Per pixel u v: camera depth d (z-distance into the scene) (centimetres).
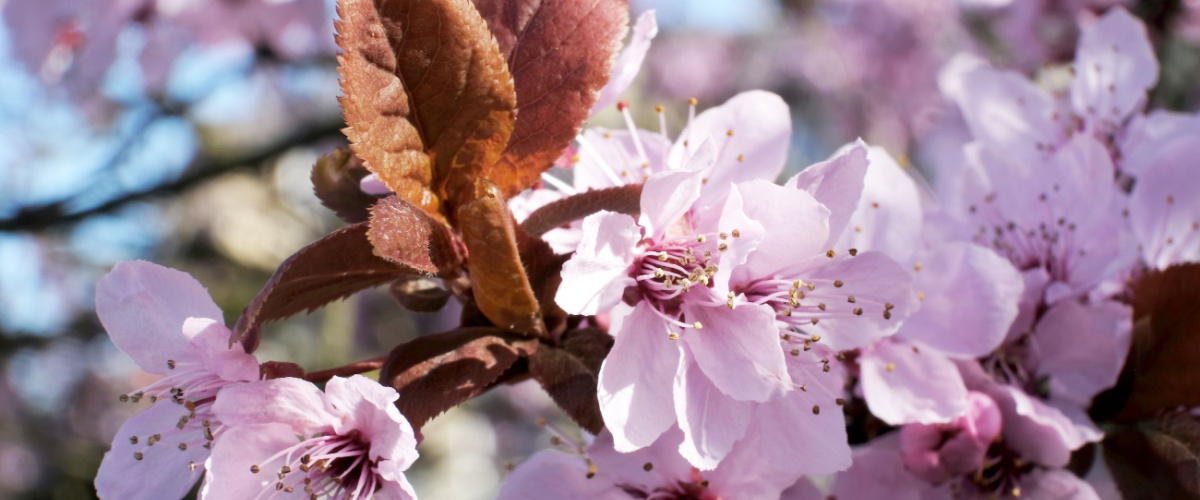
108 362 48
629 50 13
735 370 12
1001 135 19
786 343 13
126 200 30
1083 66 19
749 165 13
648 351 12
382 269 12
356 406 11
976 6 34
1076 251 16
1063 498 14
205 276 38
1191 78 27
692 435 12
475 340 12
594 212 12
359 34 11
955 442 14
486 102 11
